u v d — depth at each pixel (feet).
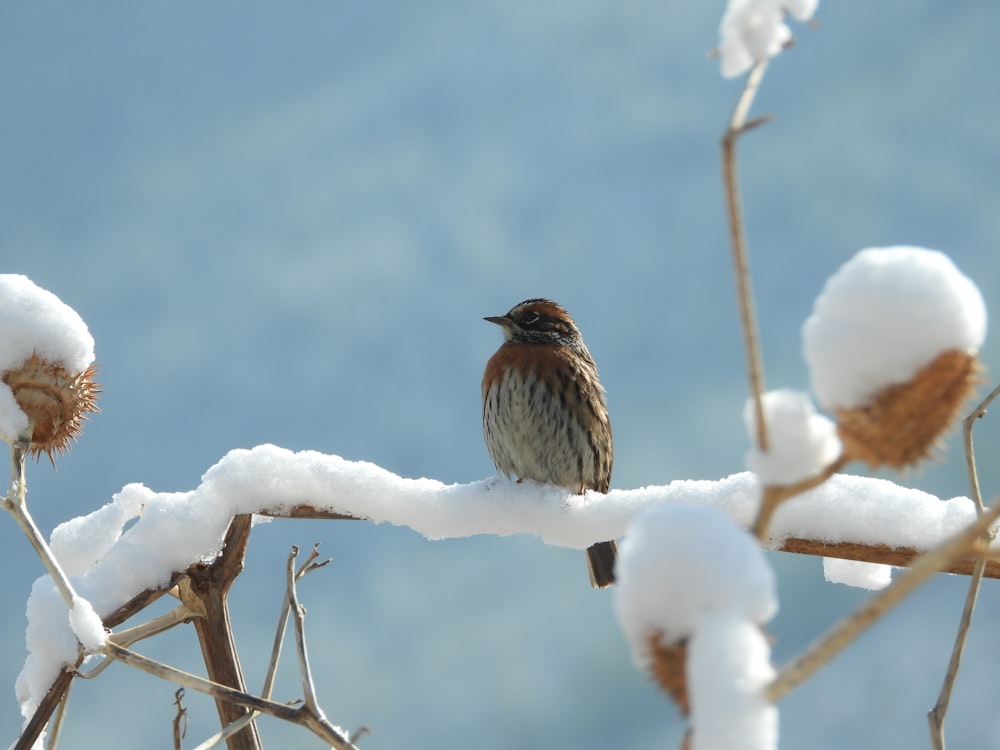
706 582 8.28
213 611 20.93
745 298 9.00
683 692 8.38
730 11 8.94
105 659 19.11
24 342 18.98
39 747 18.79
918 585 8.07
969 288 9.41
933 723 15.28
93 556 21.85
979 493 17.22
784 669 8.06
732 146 8.77
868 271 9.43
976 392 9.39
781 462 9.23
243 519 21.42
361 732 16.08
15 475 17.92
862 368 9.26
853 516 19.44
